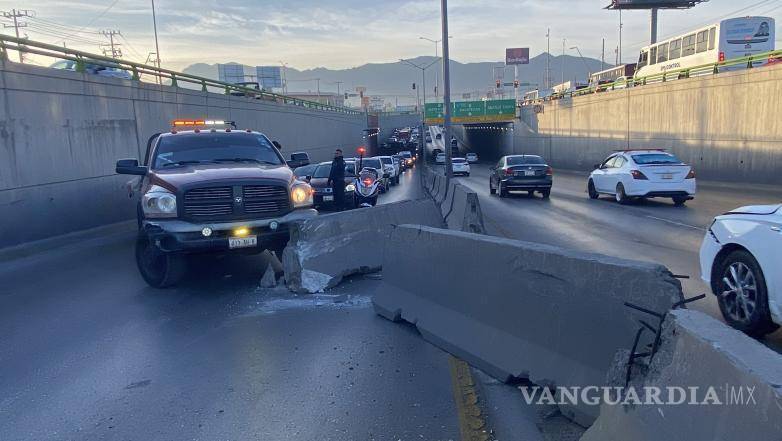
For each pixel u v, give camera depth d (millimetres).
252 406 5086
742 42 33500
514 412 4801
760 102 27203
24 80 13711
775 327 6102
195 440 4527
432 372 5734
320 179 22156
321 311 7902
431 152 87438
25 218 13617
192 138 10734
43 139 14367
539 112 65750
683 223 15984
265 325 7371
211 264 11055
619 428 3344
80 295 9031
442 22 25125
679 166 20266
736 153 29141
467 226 10703
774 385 2297
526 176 25359
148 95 20266
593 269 4496
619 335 4227
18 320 7785
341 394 5285
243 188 8922
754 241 6145
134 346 6703
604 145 47125
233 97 29266
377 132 87688
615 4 61719
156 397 5324
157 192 8828
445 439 4430
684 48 38000
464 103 74062
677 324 3186
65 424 4852
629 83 43562
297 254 8836
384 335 6871
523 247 5309
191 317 7773
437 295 6613
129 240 14680
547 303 4965
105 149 17266
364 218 9914
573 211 19734
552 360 4852
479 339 5742
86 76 16344
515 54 125062
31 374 5938
